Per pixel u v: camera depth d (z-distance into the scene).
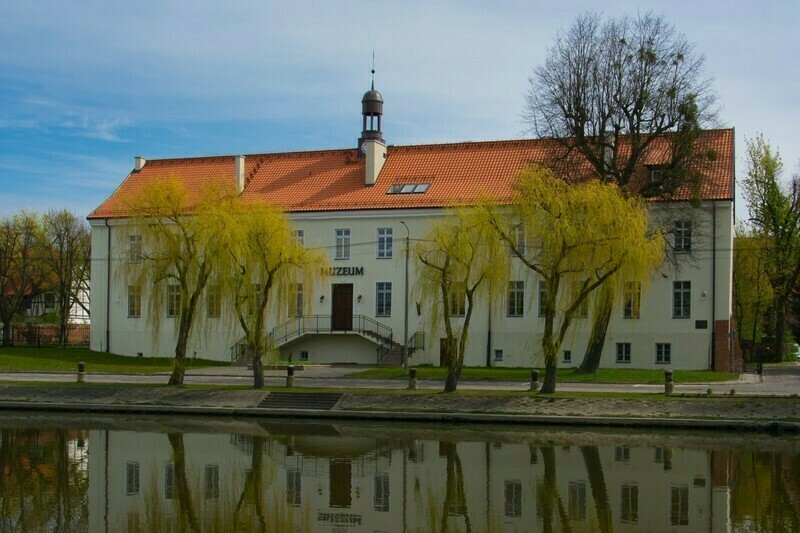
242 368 51.16
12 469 27.50
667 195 45.91
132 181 61.50
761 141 63.59
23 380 43.84
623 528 21.02
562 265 35.62
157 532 20.78
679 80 44.22
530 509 22.81
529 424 34.50
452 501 23.61
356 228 53.09
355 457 29.03
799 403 32.97
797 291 67.31
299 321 53.62
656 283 47.69
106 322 57.50
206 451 30.17
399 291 52.16
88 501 23.75
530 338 49.66
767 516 21.80
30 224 71.69
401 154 56.91
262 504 23.44
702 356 46.84
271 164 59.53
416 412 35.81
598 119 44.81
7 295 73.94
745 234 68.50
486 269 36.47
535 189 35.47
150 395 39.28
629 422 33.72
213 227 38.53
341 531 21.00
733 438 31.70
